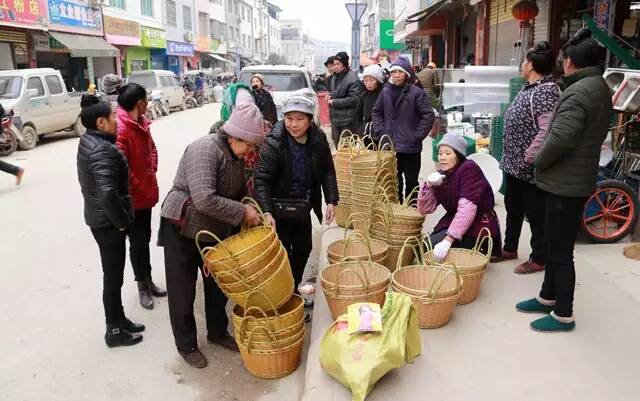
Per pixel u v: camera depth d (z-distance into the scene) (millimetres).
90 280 4973
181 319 3496
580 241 5285
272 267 3131
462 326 3494
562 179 3205
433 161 9211
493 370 3016
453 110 9711
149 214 4441
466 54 16172
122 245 3719
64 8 21234
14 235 6285
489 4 12484
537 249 4254
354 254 4258
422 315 3412
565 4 8594
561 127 3117
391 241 4285
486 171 6070
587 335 3359
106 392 3314
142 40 30078
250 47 67250
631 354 3145
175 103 24125
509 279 4203
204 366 3547
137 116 4152
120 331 3832
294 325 3303
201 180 3131
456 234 3949
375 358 2719
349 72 7980
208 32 45156
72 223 6750
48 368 3572
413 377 2963
